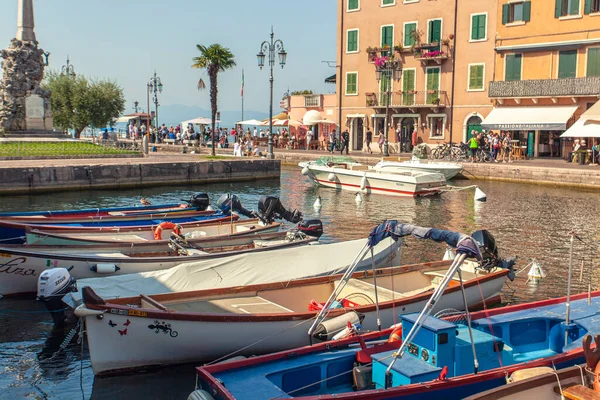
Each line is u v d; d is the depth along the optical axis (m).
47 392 8.88
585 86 40.28
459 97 47.69
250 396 7.13
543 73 42.97
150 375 9.38
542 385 7.18
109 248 14.09
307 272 12.70
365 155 48.09
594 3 40.41
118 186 32.78
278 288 11.34
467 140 47.62
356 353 8.33
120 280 11.27
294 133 60.28
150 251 14.64
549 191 32.66
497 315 9.69
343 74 54.91
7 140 39.72
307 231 16.41
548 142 43.94
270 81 41.44
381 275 12.51
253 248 14.99
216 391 7.19
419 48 48.94
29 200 27.92
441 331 7.68
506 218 23.92
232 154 48.91
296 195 31.58
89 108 56.91
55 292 11.18
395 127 51.81
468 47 46.81
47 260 12.62
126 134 68.19
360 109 53.97
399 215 24.92
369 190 32.38
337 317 9.84
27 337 11.01
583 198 29.78
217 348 9.55
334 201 29.38
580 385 7.26
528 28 43.50
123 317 8.97
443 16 47.94
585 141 41.38
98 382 9.15
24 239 15.38
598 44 40.28
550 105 42.62
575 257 17.16
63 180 30.66
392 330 9.02
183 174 35.38
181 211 19.27
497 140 41.66
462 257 7.50
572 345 8.83
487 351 8.14
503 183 36.72
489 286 12.38
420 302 11.01
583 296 10.78
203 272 11.74
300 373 7.98
